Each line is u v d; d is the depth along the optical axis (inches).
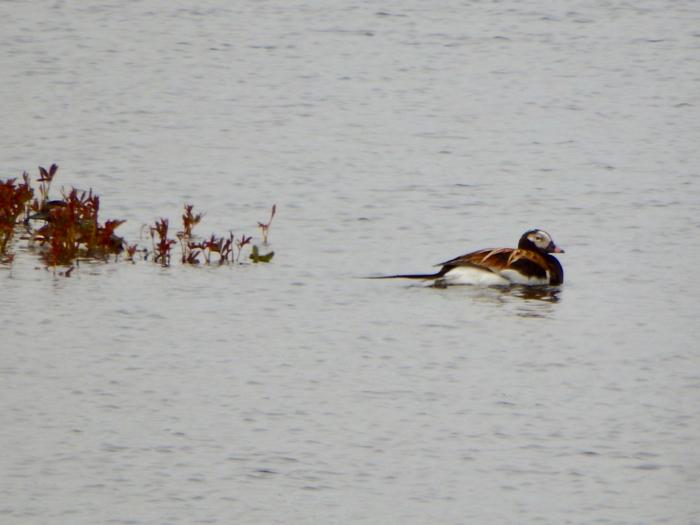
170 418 761.0
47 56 1974.7
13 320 927.0
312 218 1254.9
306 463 707.4
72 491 669.3
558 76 1935.3
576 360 873.5
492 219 1268.5
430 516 653.9
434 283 1054.4
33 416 759.1
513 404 793.6
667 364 866.1
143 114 1675.7
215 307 972.6
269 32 2190.0
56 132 1569.9
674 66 1996.8
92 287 1012.5
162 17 2274.9
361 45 2113.7
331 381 825.5
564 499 673.0
